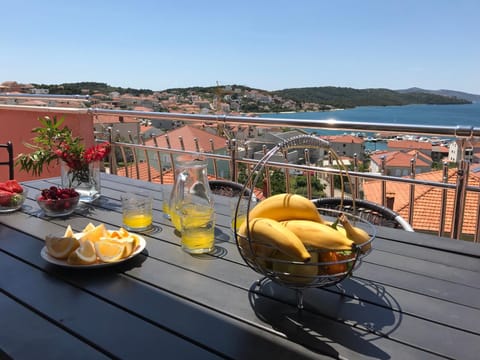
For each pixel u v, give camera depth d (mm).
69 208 1511
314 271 746
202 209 1234
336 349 695
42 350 686
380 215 1644
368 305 852
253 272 1011
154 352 682
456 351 693
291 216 864
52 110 3805
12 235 1283
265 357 670
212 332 743
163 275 993
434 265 1075
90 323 771
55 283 946
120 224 1409
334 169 2117
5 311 815
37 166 1712
